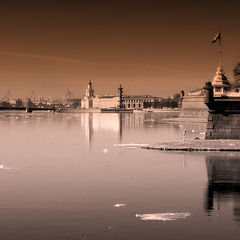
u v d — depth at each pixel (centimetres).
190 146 11706
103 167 9194
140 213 5731
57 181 7731
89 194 6712
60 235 4941
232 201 6284
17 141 15900
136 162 9725
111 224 5297
